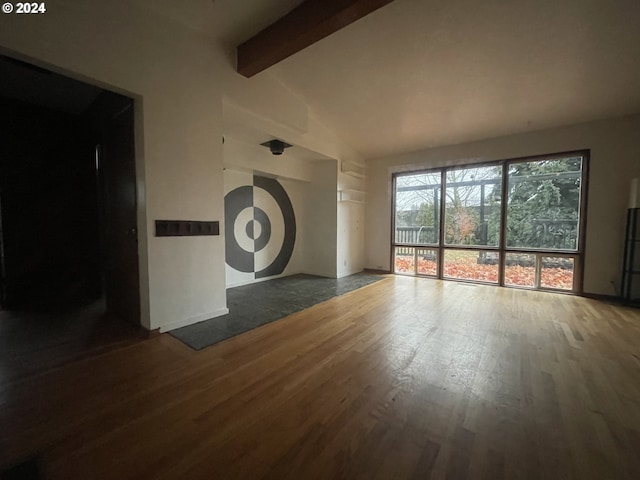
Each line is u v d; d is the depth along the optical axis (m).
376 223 6.18
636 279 3.73
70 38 1.98
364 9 2.24
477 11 2.49
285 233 5.61
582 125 4.04
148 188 2.47
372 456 1.26
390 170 5.92
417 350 2.36
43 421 1.47
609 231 3.91
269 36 2.78
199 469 1.19
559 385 1.85
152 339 2.52
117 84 2.23
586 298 4.02
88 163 3.96
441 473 1.17
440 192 5.42
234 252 4.70
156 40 2.47
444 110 4.10
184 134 2.72
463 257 5.21
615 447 1.32
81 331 2.68
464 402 1.67
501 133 4.57
